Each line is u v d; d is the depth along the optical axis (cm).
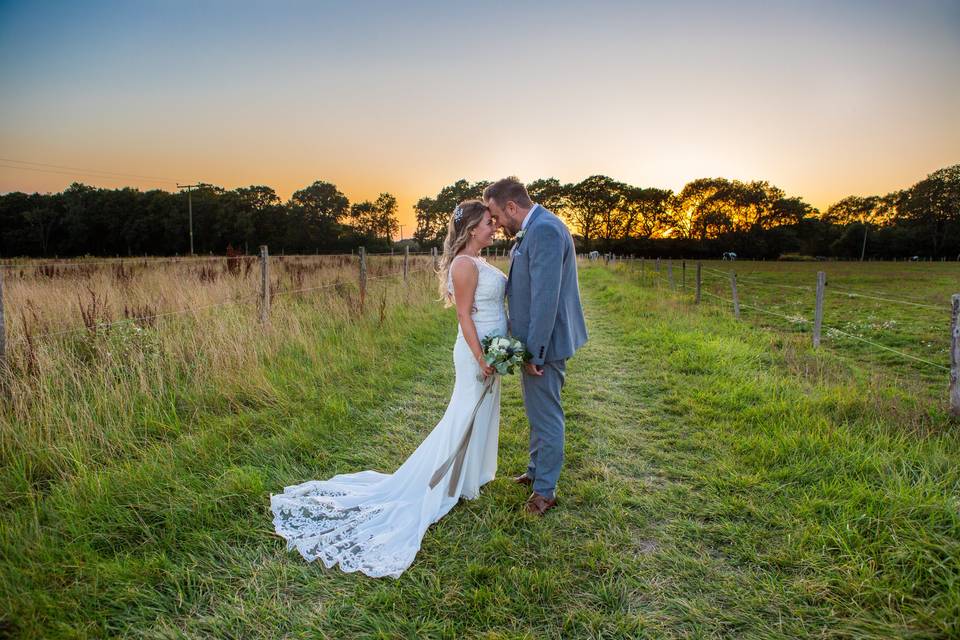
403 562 234
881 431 360
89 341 477
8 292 711
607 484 313
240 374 464
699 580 225
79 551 231
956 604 192
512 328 280
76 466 304
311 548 242
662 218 8775
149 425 368
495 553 244
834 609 204
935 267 4450
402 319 811
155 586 218
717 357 608
